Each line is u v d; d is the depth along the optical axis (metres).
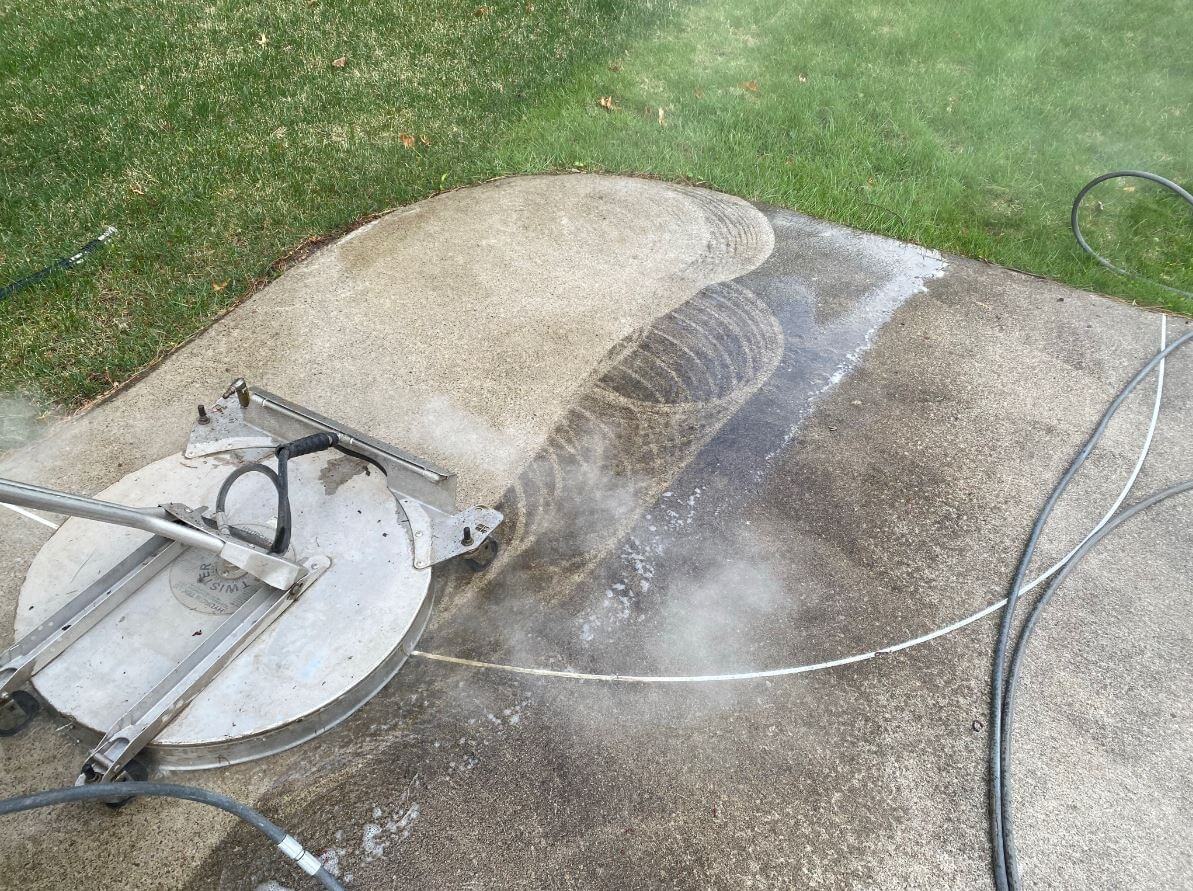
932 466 3.14
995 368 3.63
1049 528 2.91
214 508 2.56
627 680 2.40
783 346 3.70
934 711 2.36
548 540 2.80
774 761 2.22
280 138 5.04
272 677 2.19
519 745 2.23
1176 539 2.90
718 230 4.49
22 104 5.23
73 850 1.99
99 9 6.43
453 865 1.99
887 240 4.47
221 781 2.12
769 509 2.94
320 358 3.49
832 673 2.45
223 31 6.21
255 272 3.96
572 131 5.30
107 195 4.45
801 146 5.25
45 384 3.33
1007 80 6.05
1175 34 6.67
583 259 4.20
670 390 3.44
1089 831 2.11
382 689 2.34
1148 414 3.41
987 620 2.62
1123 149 5.33
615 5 6.82
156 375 3.37
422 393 3.35
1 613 2.46
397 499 2.63
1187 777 2.24
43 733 2.20
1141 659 2.52
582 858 2.01
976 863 2.04
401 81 5.73
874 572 2.75
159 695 2.05
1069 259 4.37
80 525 2.54
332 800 2.10
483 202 4.62
